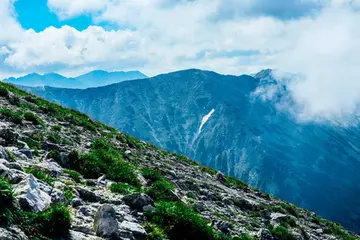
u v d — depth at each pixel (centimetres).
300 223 2933
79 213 1033
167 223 1180
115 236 941
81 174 1566
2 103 2691
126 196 1284
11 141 1605
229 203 2519
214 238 1229
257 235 1795
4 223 733
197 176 3172
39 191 930
